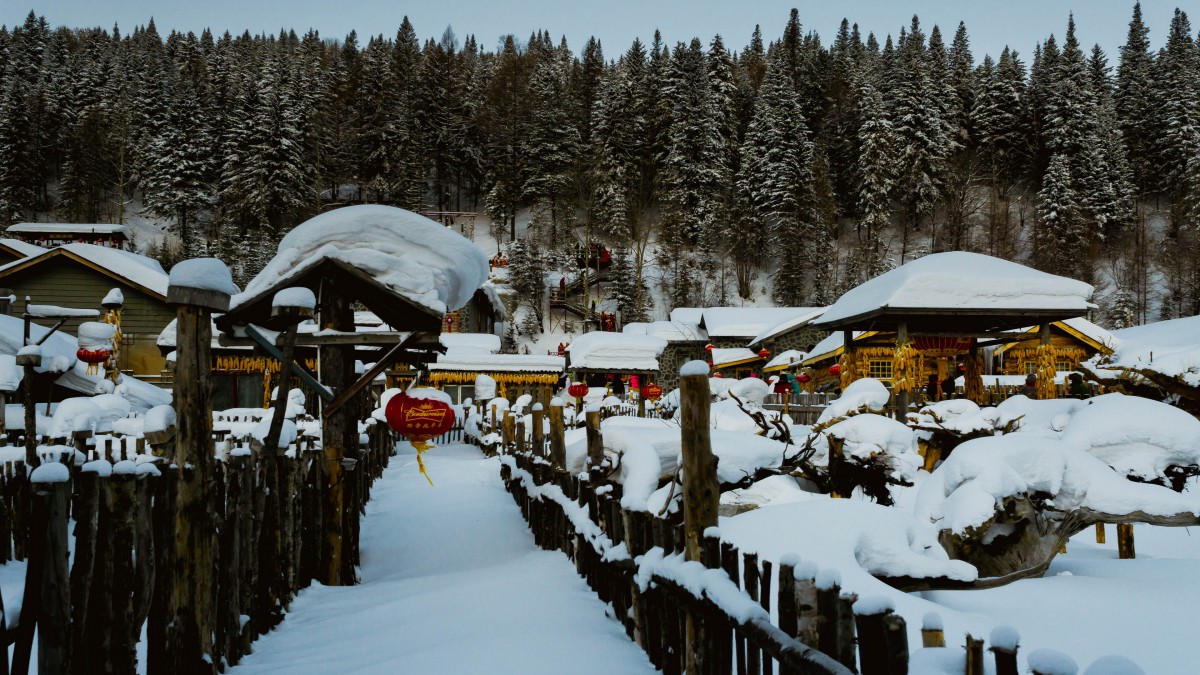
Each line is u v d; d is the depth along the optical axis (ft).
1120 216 238.48
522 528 29.94
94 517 9.62
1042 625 14.51
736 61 361.92
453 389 97.45
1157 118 272.10
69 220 237.66
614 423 28.45
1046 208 234.38
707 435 13.17
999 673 7.10
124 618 9.95
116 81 283.59
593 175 258.16
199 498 12.12
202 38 371.76
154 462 11.67
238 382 84.07
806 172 238.68
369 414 52.70
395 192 255.50
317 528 22.27
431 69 294.66
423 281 23.15
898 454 27.86
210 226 240.94
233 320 23.04
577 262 230.68
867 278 230.89
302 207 235.40
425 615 17.54
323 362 24.64
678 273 233.55
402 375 70.44
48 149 253.24
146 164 250.16
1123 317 201.87
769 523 16.65
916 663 8.98
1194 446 22.52
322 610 19.20
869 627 7.86
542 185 259.80
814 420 60.03
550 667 13.34
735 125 286.46
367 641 15.75
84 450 25.93
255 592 16.33
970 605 16.05
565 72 343.67
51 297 93.25
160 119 271.49
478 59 385.09
